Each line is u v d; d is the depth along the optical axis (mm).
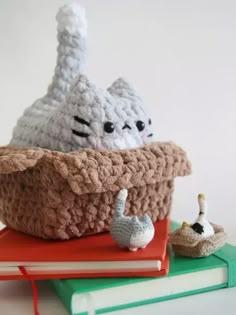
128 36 542
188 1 544
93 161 321
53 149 342
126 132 352
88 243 334
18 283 350
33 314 294
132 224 306
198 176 553
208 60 550
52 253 312
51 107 373
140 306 304
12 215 362
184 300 314
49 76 534
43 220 339
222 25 549
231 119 558
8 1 517
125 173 329
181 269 318
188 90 551
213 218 554
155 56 546
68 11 374
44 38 530
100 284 293
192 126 553
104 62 540
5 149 359
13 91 527
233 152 558
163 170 354
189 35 547
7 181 362
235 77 555
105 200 340
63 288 301
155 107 548
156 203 381
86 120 336
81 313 288
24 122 373
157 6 542
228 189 555
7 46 521
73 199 330
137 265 301
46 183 328
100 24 536
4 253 315
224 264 330
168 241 351
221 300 313
